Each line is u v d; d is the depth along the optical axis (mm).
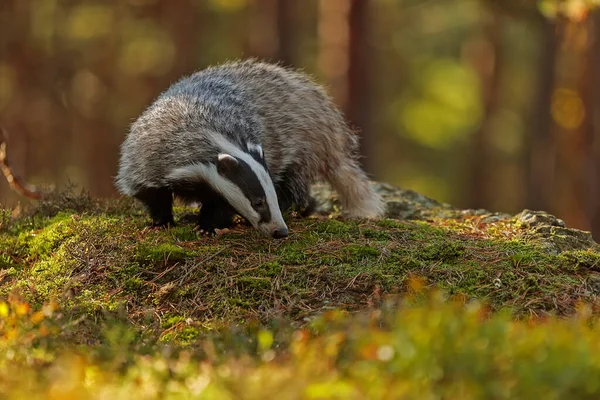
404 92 56406
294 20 31750
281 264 10992
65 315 10000
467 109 54500
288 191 13125
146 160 11828
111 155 39625
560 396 6551
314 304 10266
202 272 10789
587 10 19078
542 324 8836
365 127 29016
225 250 11273
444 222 13664
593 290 10680
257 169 11461
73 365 7586
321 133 13641
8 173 14844
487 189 46062
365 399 6586
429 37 54062
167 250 11047
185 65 37406
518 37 46281
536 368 6738
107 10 41625
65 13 41688
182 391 7152
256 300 10375
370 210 14359
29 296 10648
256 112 12570
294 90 13375
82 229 12016
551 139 36406
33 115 38844
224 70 13289
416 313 7566
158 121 11914
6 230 12977
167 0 38094
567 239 12258
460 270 10805
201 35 41719
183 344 9305
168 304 10359
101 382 7422
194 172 11547
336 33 29562
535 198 36562
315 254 11188
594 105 32688
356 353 7660
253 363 7719
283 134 12875
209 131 11672
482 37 45719
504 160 52844
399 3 50469
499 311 9844
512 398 6594
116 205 13742
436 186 57875
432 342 6941
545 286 10562
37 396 7066
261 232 11586
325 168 13969
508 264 11000
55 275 11062
